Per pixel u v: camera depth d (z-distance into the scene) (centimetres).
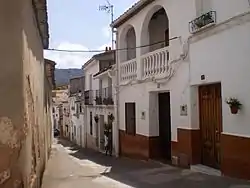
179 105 1353
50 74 2292
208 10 1157
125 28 2038
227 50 1016
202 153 1249
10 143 487
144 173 1267
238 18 956
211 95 1183
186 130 1291
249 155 923
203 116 1237
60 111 6100
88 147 3338
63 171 1388
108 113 2445
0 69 474
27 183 580
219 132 1136
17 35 514
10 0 498
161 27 1794
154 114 1680
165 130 1667
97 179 1148
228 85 1016
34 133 758
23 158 536
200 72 1184
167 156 1648
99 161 1900
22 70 542
